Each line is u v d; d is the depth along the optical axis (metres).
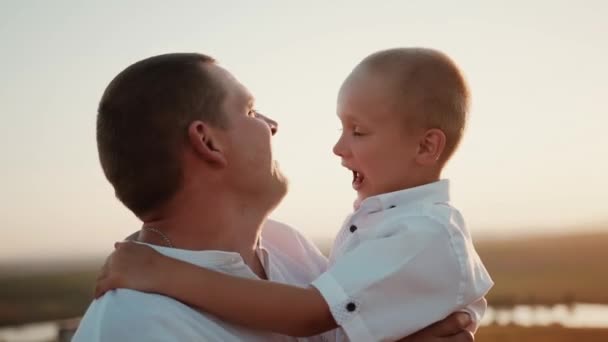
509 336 8.78
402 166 2.32
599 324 9.48
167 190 1.95
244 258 2.09
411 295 1.97
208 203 2.00
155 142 1.92
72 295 17.67
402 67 2.33
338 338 2.18
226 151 1.99
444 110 2.32
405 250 1.99
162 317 1.76
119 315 1.76
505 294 13.31
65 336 8.08
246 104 2.08
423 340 2.02
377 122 2.32
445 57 2.41
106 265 1.91
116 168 1.95
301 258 2.42
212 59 2.12
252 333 1.94
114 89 1.97
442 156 2.36
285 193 2.14
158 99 1.92
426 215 2.10
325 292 1.93
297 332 1.94
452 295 2.02
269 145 2.08
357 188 2.43
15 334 10.96
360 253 2.00
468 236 2.21
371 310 1.94
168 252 1.93
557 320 9.94
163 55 2.04
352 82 2.39
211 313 1.87
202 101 1.97
